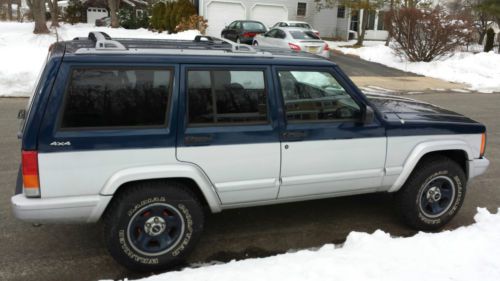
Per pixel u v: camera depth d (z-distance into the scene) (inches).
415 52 779.4
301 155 147.9
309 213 186.1
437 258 138.1
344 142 152.6
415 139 162.9
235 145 138.9
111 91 126.4
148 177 131.1
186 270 130.6
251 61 140.3
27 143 120.0
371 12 1077.1
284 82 145.3
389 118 161.0
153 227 135.9
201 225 141.9
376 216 185.0
